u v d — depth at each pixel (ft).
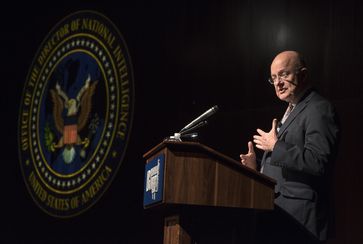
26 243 22.58
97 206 20.40
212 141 17.43
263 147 10.19
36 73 23.82
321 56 15.20
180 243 9.02
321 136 9.86
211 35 18.11
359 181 14.23
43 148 22.82
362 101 14.34
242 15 17.31
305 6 15.71
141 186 19.24
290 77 10.70
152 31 19.90
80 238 20.75
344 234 14.29
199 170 9.04
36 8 24.31
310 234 9.91
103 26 21.62
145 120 19.56
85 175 21.06
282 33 16.19
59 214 21.59
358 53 14.52
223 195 9.05
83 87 21.97
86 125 21.52
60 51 23.11
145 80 19.79
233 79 17.29
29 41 24.36
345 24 14.83
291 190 10.12
